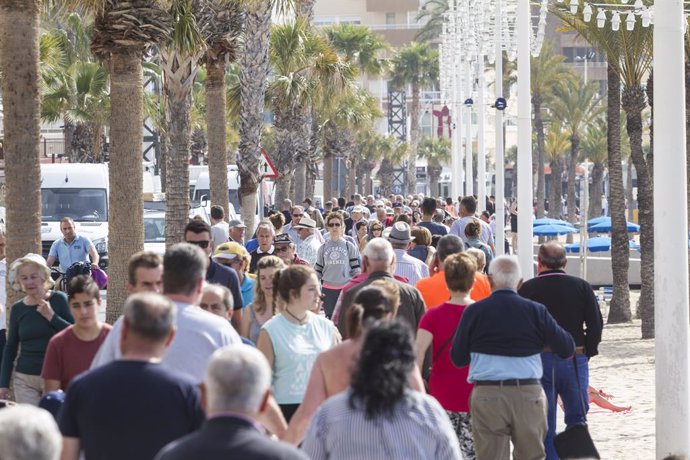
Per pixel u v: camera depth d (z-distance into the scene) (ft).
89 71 335.06
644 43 192.44
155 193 269.23
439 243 85.25
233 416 35.73
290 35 308.40
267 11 217.36
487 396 63.52
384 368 40.55
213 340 49.78
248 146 217.56
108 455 40.93
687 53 180.65
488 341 63.72
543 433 64.54
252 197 217.97
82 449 42.16
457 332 64.85
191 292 50.98
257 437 35.32
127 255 108.68
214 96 182.29
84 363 59.93
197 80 421.18
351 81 326.65
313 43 316.60
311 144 422.00
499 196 192.85
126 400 40.98
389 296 50.93
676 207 74.08
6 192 88.89
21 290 70.95
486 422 63.77
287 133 309.83
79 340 60.23
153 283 56.80
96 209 213.05
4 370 71.00
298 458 35.19
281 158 310.24
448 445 41.19
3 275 96.84
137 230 109.09
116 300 108.78
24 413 31.04
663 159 74.38
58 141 426.51
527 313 64.03
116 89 108.27
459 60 376.27
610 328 203.62
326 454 41.09
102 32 107.76
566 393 76.38
